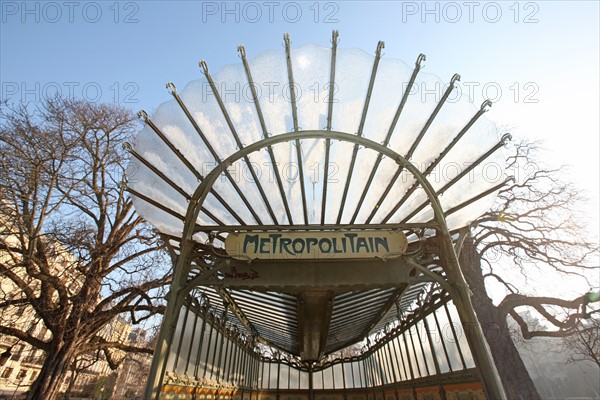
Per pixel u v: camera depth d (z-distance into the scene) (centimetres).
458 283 442
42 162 1359
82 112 1619
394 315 970
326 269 480
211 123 451
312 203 536
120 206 1741
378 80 431
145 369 2108
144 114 428
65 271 1466
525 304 1572
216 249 508
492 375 379
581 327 1641
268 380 1603
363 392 1532
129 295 1471
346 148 475
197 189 466
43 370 1253
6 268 1310
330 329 1055
